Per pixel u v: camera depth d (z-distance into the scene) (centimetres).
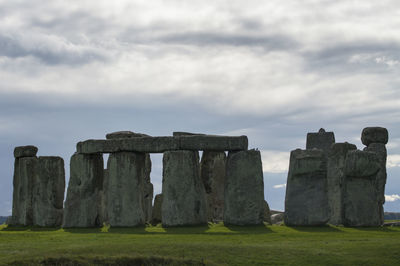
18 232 3897
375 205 3909
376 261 2761
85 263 2748
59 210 4400
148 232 3672
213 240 3216
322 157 3850
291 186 3900
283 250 2911
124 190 4053
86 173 4197
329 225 3888
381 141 4544
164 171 3966
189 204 3916
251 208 3881
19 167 4622
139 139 4056
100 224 4212
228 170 3966
